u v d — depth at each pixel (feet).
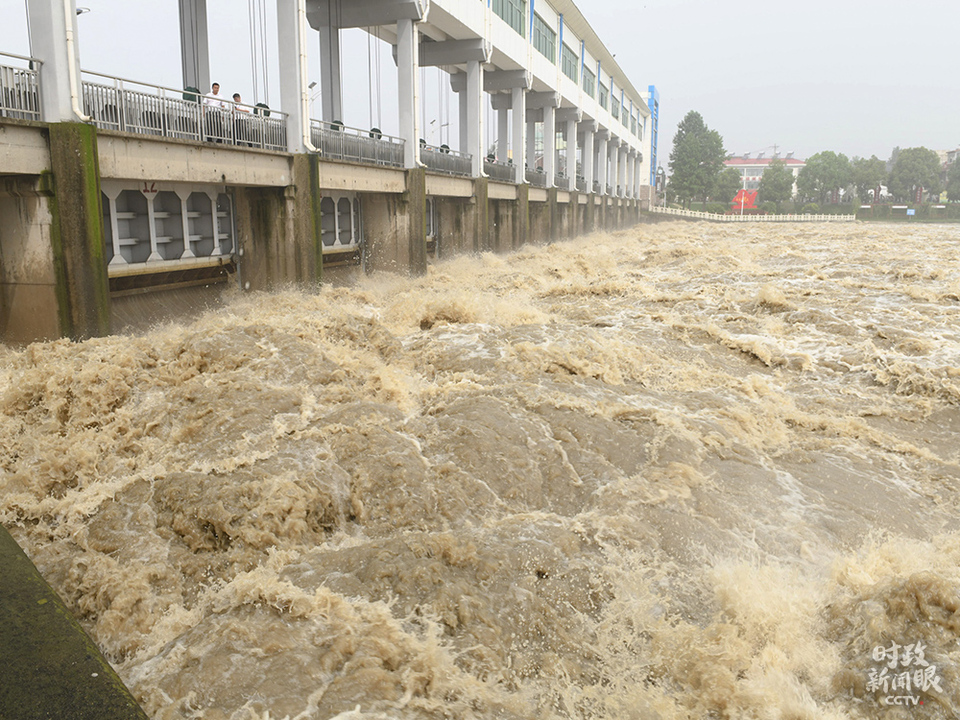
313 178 61.21
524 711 16.22
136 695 15.88
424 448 27.73
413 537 21.66
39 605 15.87
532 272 84.58
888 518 25.32
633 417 31.60
